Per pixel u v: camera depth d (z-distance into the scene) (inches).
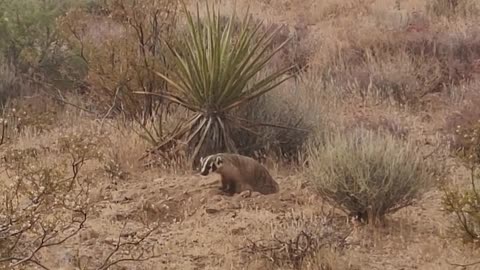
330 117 438.0
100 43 476.4
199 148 368.2
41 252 262.1
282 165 375.2
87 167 352.8
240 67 369.7
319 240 271.3
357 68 543.8
